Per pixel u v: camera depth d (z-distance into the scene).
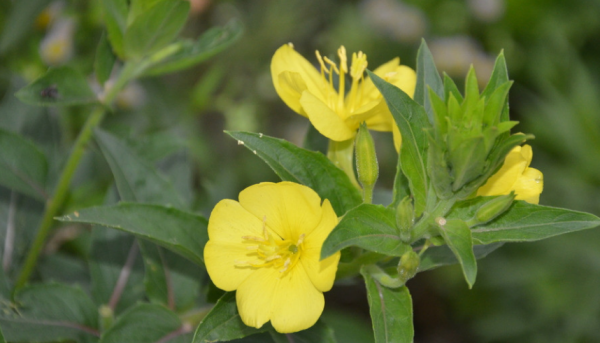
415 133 0.56
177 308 0.62
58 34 0.77
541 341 0.97
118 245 0.64
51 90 0.62
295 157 0.57
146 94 0.87
